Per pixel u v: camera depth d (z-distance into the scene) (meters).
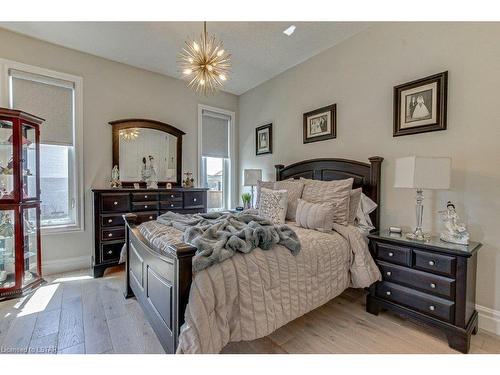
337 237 2.14
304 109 3.53
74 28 2.78
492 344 1.78
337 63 3.08
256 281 1.48
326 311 2.23
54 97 3.13
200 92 4.38
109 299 2.40
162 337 1.55
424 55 2.33
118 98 3.58
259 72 3.88
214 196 4.54
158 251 1.63
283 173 3.64
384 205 2.63
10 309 2.21
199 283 1.31
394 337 1.84
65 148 3.26
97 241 3.03
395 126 2.51
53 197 3.18
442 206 2.21
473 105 2.05
